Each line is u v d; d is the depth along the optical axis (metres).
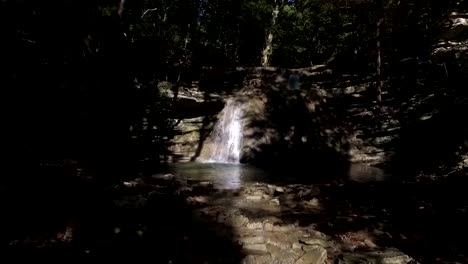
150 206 6.08
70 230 4.61
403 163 13.09
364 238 5.21
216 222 5.51
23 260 3.69
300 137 15.48
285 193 8.12
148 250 4.23
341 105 18.05
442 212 6.57
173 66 19.67
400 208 7.00
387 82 17.16
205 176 10.40
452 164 10.39
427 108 13.48
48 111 7.85
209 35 29.00
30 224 4.62
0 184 5.59
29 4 7.32
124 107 10.12
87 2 9.41
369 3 15.32
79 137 8.63
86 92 8.86
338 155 15.13
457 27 11.53
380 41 16.20
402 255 4.48
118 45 10.36
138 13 19.70
